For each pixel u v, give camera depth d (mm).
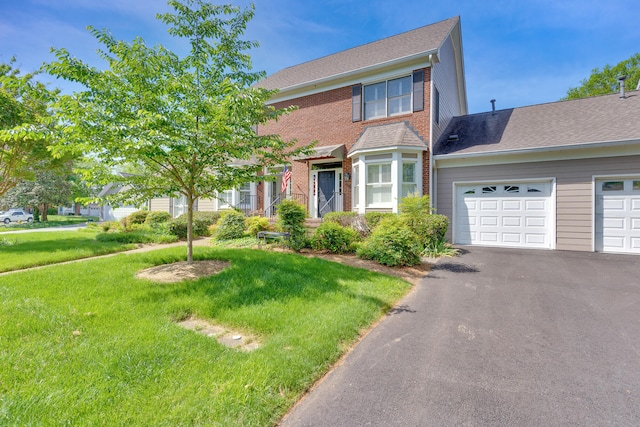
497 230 9508
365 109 11492
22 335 2906
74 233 12977
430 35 11586
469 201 9891
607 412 2154
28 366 2402
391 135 10242
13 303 3656
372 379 2555
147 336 2971
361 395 2332
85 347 2721
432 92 10133
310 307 3979
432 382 2514
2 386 2158
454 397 2314
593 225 8305
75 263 5965
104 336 2949
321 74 12523
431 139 10055
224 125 4801
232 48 5758
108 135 4344
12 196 24125
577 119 9492
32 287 4301
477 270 6527
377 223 9078
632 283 5457
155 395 2133
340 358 2910
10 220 26250
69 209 40125
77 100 4453
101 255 7516
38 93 4703
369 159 10312
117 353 2635
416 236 7309
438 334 3455
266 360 2635
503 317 3963
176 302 3920
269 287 4645
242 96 4641
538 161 8930
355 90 11523
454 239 9992
